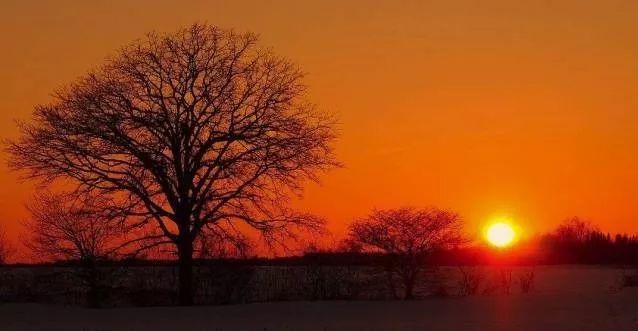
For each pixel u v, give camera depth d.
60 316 33.62
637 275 62.41
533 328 29.14
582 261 95.38
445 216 43.12
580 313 34.25
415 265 42.41
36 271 40.59
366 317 33.44
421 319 32.56
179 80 37.88
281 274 42.38
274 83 38.97
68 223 40.00
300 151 38.72
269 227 39.16
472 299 40.34
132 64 37.84
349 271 42.53
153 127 37.44
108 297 40.03
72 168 37.69
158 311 35.47
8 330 29.03
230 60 38.59
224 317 33.34
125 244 38.66
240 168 38.41
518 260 94.62
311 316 33.81
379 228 42.53
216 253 39.19
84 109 37.28
